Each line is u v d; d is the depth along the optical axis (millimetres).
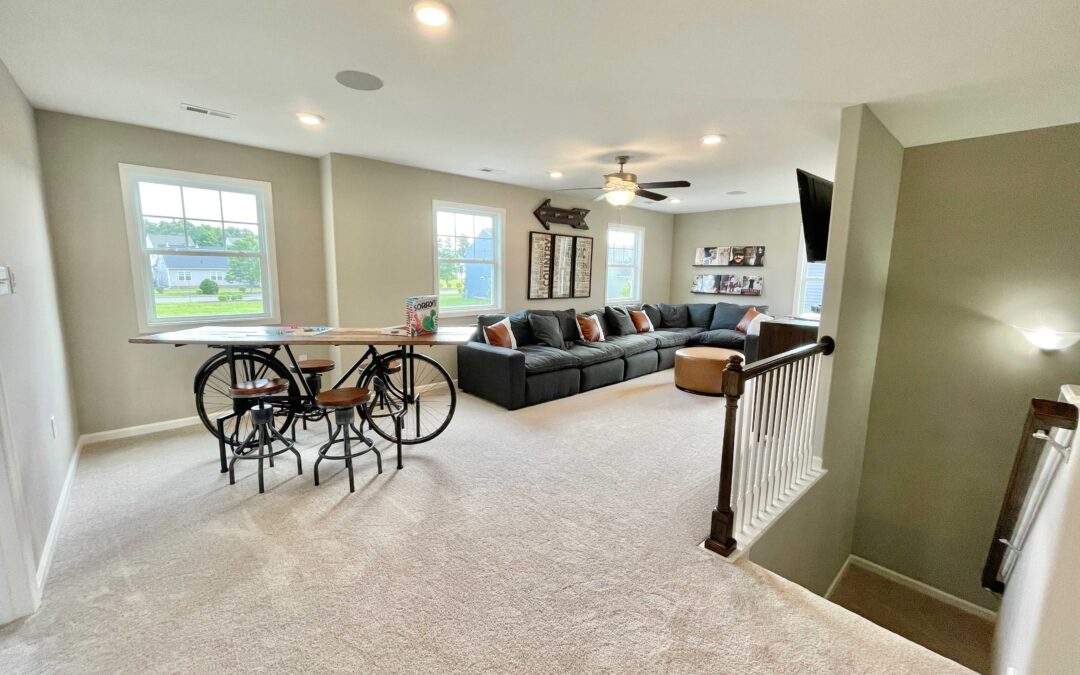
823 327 3008
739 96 2656
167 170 3486
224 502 2568
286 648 1608
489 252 5566
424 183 4758
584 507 2584
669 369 6508
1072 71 2225
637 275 7668
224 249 3873
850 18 1811
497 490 2764
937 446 3490
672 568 2070
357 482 2838
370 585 1924
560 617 1771
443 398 4789
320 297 4430
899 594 3600
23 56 2193
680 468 3117
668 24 1881
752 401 2260
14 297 2062
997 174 3139
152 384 3609
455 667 1543
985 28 1864
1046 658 1421
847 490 3586
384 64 2287
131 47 2115
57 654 1571
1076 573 1354
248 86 2586
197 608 1783
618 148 3838
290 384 3277
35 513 2018
